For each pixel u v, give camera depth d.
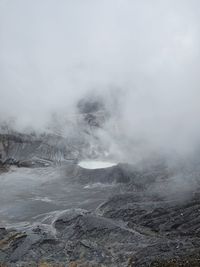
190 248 84.19
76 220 103.25
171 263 78.69
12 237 95.94
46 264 85.25
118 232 95.88
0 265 85.25
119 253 88.00
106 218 104.31
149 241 91.62
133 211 107.88
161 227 100.19
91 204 124.25
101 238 95.19
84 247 90.06
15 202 129.12
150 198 116.31
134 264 82.50
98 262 85.25
